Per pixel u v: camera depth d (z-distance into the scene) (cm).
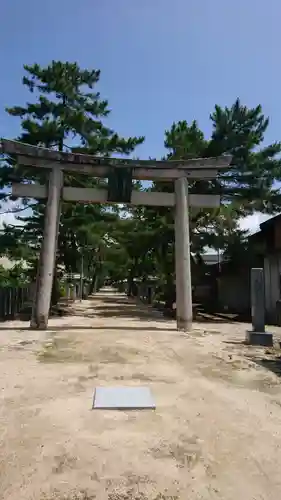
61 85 2005
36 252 2217
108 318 1925
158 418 487
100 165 1451
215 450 399
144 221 2327
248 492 322
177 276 1442
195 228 2108
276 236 1867
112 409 516
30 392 593
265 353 945
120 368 763
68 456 378
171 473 349
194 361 846
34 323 1363
